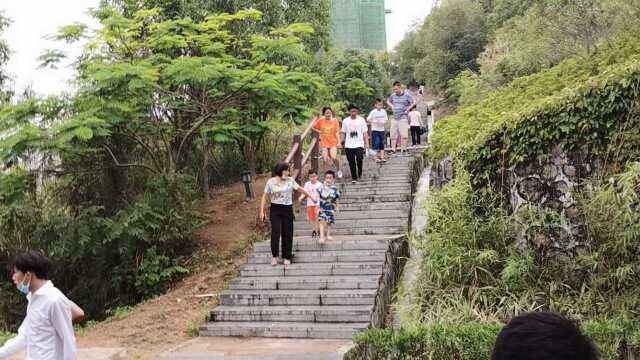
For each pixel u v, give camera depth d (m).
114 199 12.95
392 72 42.53
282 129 16.83
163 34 12.96
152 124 13.31
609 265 6.57
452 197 7.95
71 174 12.67
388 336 5.92
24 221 12.70
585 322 6.02
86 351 7.61
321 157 14.88
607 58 10.08
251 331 8.31
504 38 20.61
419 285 7.58
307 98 14.10
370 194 12.16
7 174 11.98
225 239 12.12
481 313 6.76
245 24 16.67
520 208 7.95
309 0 19.55
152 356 7.61
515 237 7.69
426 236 8.18
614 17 11.63
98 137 12.15
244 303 9.01
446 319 6.72
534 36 13.91
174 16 15.58
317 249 9.95
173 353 7.57
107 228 11.66
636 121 7.23
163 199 12.04
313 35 19.69
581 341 1.45
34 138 10.90
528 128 8.05
